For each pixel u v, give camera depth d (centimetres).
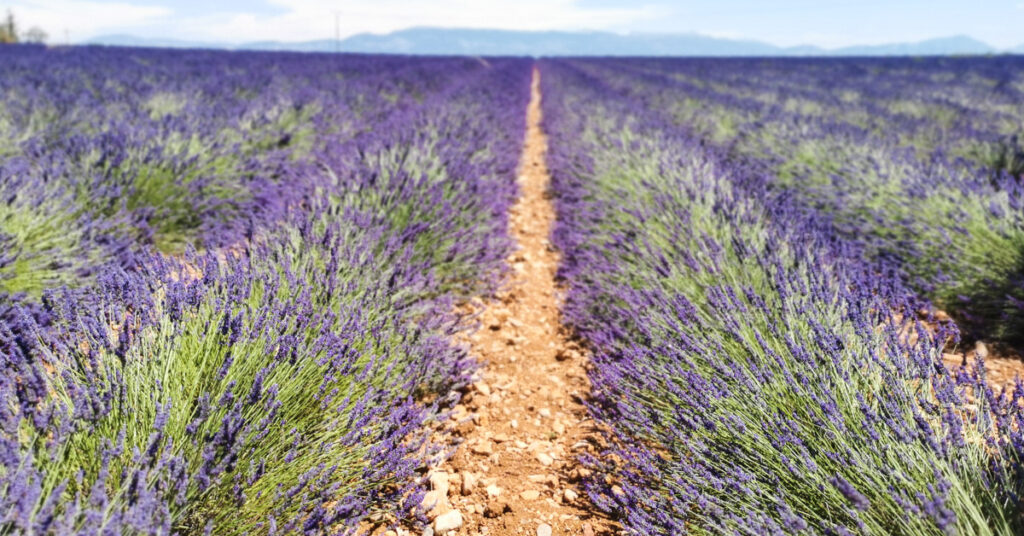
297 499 160
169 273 221
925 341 198
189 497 142
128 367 161
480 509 201
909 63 3100
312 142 707
